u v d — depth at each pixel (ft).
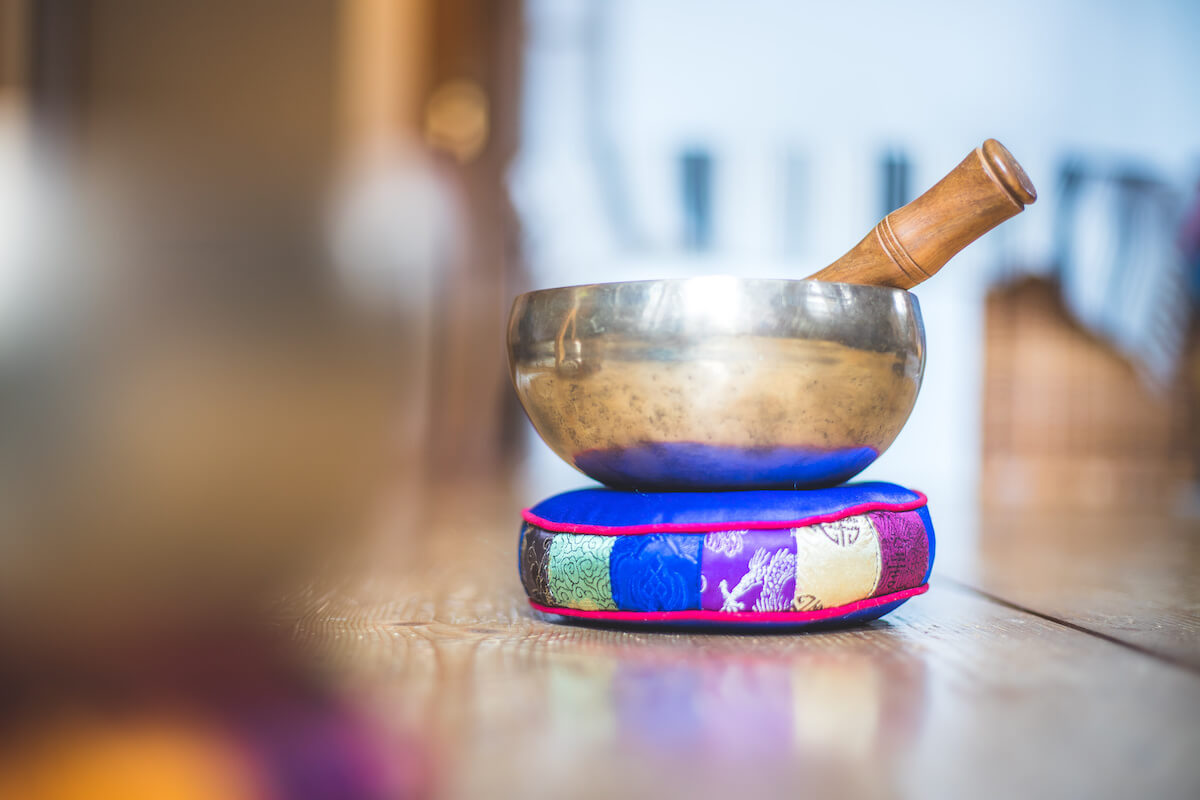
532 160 16.55
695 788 1.50
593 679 2.25
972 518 7.34
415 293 15.29
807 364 2.78
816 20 16.76
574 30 16.43
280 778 1.57
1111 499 9.52
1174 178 17.46
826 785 1.51
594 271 16.97
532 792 1.49
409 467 14.61
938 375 17.33
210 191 12.80
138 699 2.04
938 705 2.00
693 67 16.80
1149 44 17.11
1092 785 1.51
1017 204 2.81
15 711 1.94
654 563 2.82
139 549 4.79
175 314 12.73
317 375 14.03
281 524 6.50
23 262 11.41
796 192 17.12
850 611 2.85
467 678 2.26
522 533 3.21
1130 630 2.90
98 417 11.71
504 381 15.96
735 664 2.42
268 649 2.59
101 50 12.14
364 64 14.46
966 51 17.12
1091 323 17.30
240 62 13.28
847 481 3.23
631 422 2.86
